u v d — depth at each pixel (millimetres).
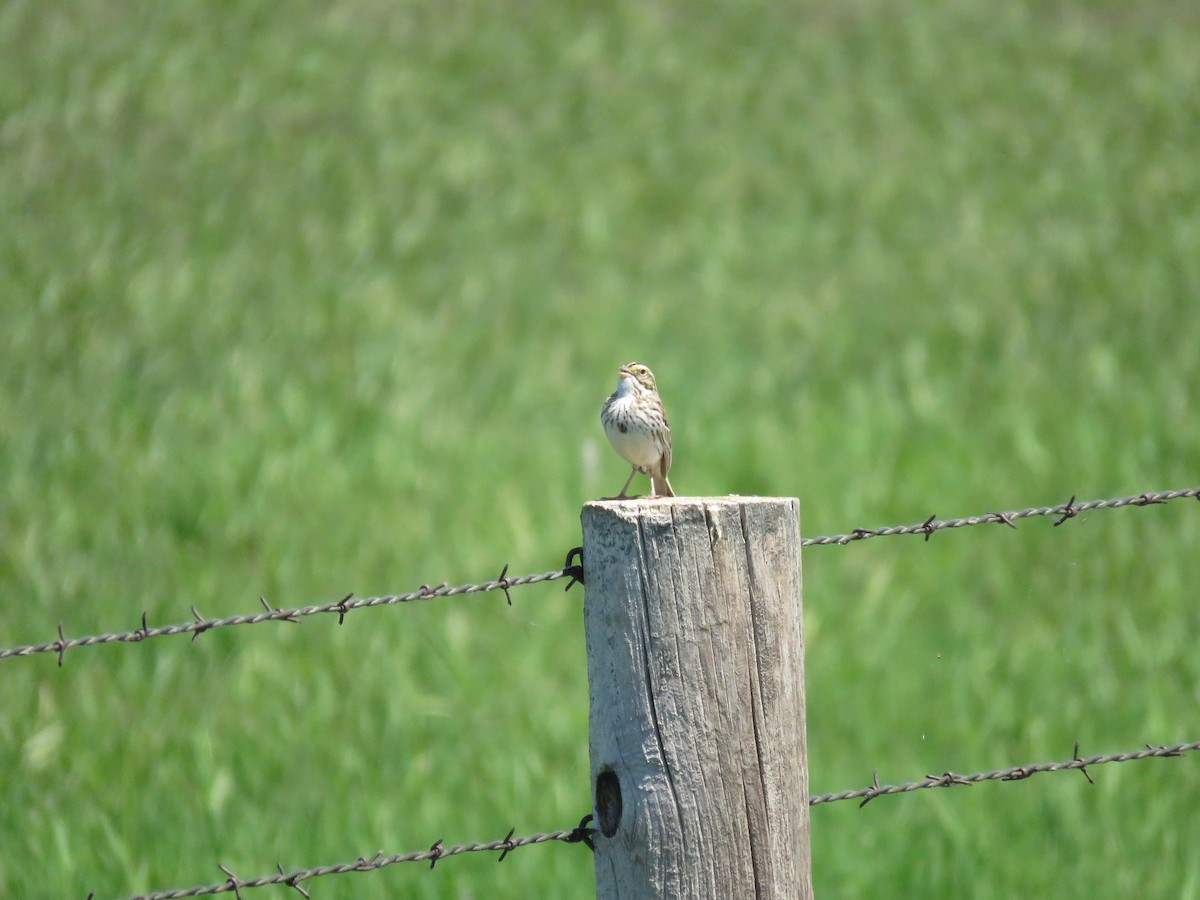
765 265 23625
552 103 30828
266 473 14625
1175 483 14625
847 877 9000
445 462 15523
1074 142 28938
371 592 12539
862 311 21281
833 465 15562
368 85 30469
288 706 10641
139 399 16875
